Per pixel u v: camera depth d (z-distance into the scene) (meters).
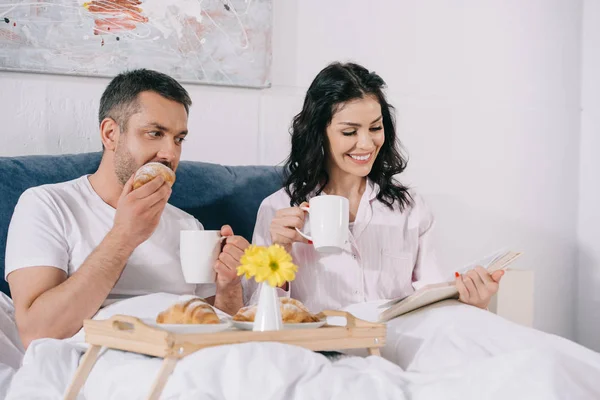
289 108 2.39
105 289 1.54
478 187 2.62
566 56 2.75
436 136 2.57
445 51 2.58
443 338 1.42
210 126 2.30
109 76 2.18
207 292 1.89
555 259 2.73
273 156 2.38
